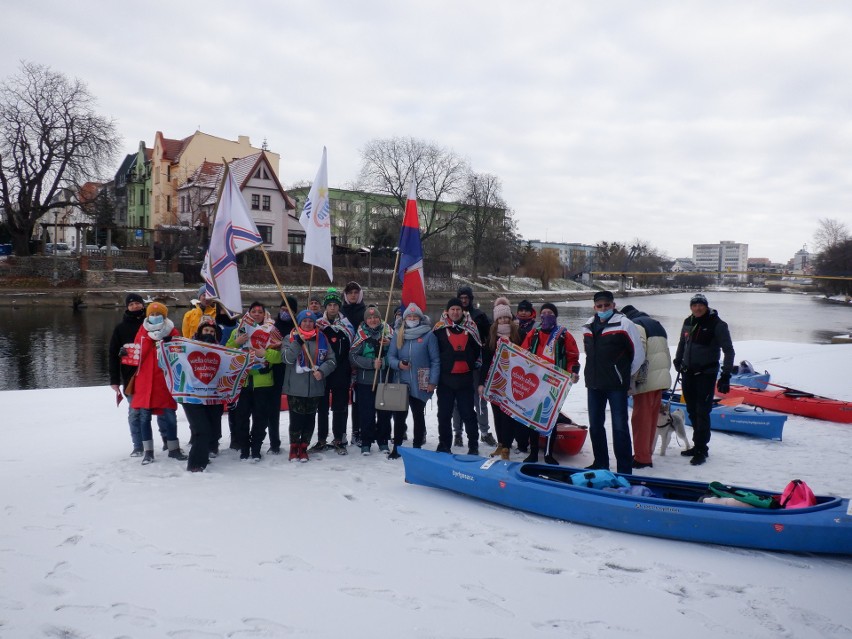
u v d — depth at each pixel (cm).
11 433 876
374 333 752
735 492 538
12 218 4691
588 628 375
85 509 548
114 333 714
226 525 518
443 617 381
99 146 4819
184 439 832
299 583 420
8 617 368
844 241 9694
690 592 426
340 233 7600
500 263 8219
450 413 733
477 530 527
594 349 680
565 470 605
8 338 2753
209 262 743
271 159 7231
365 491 620
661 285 16838
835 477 703
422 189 6444
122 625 361
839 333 3806
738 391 1171
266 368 718
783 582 444
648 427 739
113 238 6038
